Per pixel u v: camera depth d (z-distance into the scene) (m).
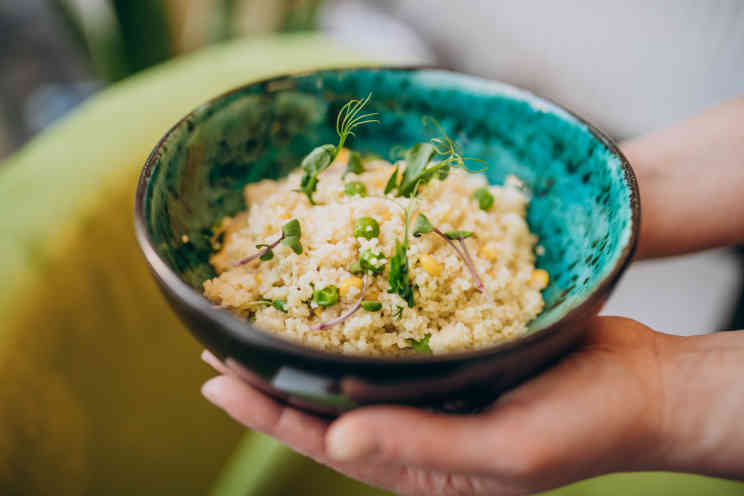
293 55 0.46
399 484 0.24
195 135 0.25
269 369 0.19
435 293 0.24
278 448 0.33
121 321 0.34
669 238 0.33
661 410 0.23
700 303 0.59
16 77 0.71
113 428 0.34
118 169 0.35
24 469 0.29
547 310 0.25
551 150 0.27
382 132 0.29
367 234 0.24
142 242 0.21
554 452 0.21
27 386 0.28
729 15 0.57
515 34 0.75
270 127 0.28
